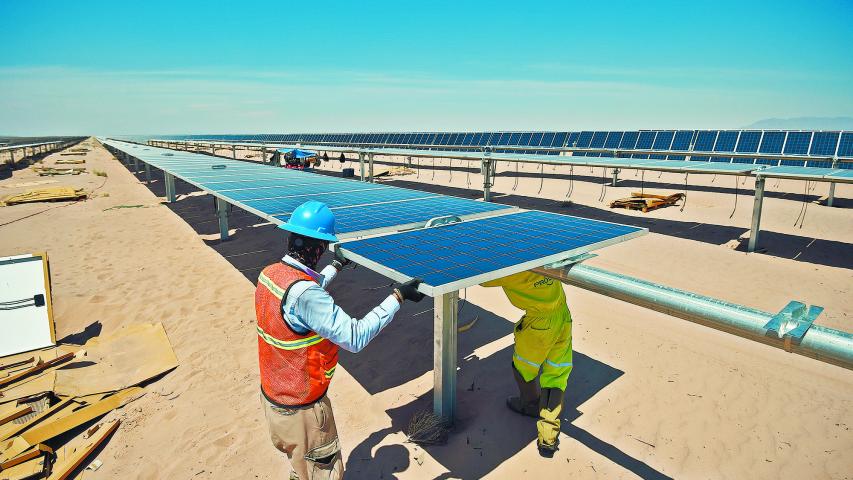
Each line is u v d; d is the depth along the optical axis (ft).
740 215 38.73
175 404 14.79
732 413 13.57
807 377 15.29
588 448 12.31
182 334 19.53
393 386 15.46
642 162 39.55
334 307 8.13
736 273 25.22
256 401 14.85
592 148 67.97
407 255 10.73
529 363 12.57
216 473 11.84
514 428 13.19
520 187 58.49
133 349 17.92
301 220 8.79
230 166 46.85
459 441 12.67
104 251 32.37
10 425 13.52
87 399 14.96
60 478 11.62
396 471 11.62
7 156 125.80
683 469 11.53
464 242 11.90
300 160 73.77
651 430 12.95
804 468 11.45
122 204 51.52
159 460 12.39
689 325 19.22
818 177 25.86
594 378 15.53
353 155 118.11
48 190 56.85
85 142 302.66
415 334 19.08
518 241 11.91
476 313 21.11
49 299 18.88
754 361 16.30
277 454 12.48
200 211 46.98
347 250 11.34
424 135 98.43
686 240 31.53
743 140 52.75
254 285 25.29
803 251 28.58
